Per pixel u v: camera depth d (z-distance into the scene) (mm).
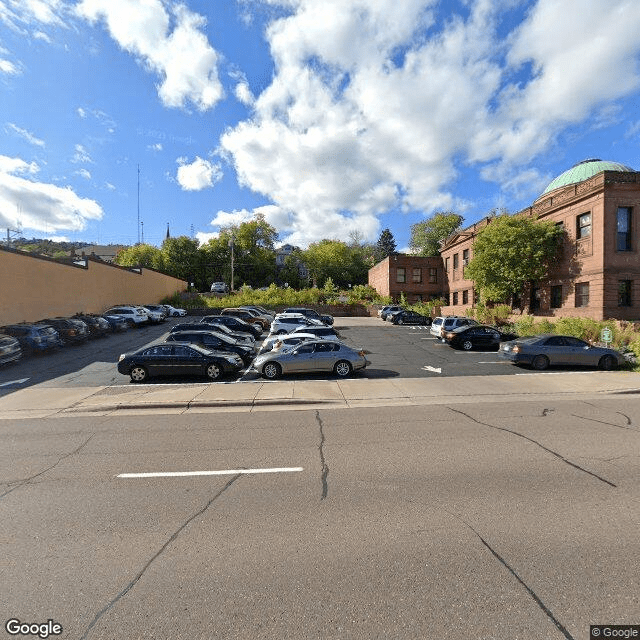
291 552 3600
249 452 6254
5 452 6434
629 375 12883
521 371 14031
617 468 5402
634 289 22422
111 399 10078
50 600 3029
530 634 2648
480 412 8617
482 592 3039
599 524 3988
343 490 4844
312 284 73125
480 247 28500
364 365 13312
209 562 3473
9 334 17453
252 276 70625
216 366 12812
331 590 3092
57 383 12469
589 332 18406
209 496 4746
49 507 4523
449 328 23016
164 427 7801
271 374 12859
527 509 4309
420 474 5281
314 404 9766
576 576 3209
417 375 13359
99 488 5020
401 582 3170
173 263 66375
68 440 7043
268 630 2711
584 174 30531
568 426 7449
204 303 44781
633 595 2990
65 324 20922
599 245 22609
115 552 3643
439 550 3592
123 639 2648
